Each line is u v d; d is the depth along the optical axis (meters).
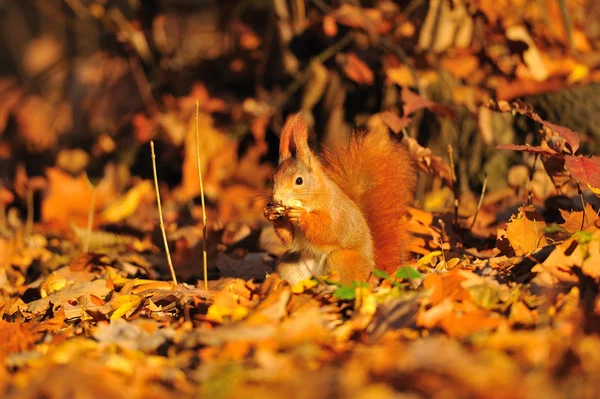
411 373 4.77
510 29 12.91
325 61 15.13
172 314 7.43
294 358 5.29
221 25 16.69
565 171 9.66
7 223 14.50
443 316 5.92
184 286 8.47
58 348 6.04
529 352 5.11
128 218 14.09
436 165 10.25
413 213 9.70
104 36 18.41
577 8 14.45
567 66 13.11
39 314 8.39
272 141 16.25
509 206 11.20
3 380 5.47
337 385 4.68
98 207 14.44
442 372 4.73
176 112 15.64
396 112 13.80
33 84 20.11
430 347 5.00
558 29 13.64
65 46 25.42
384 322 6.05
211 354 5.68
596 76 12.83
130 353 5.94
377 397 4.52
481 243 9.95
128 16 19.45
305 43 15.74
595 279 6.45
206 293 7.64
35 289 9.73
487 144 12.72
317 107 15.29
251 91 16.48
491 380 4.64
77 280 9.85
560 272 6.55
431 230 9.59
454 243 9.60
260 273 9.50
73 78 20.64
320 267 8.20
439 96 13.51
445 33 13.62
